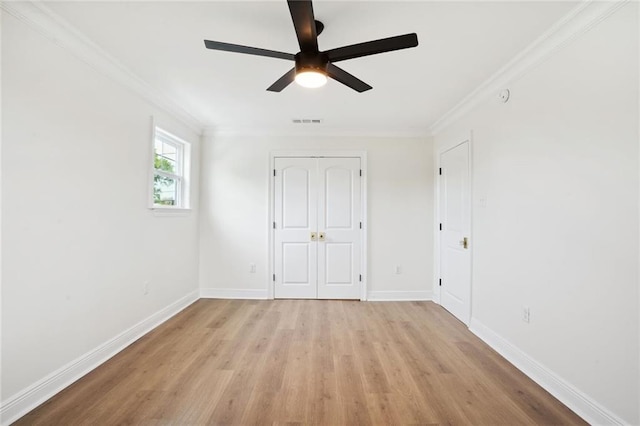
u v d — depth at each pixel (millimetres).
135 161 2564
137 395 1800
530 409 1702
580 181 1673
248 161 3875
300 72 1625
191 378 1986
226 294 3859
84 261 2025
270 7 1633
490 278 2547
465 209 3012
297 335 2711
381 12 1653
